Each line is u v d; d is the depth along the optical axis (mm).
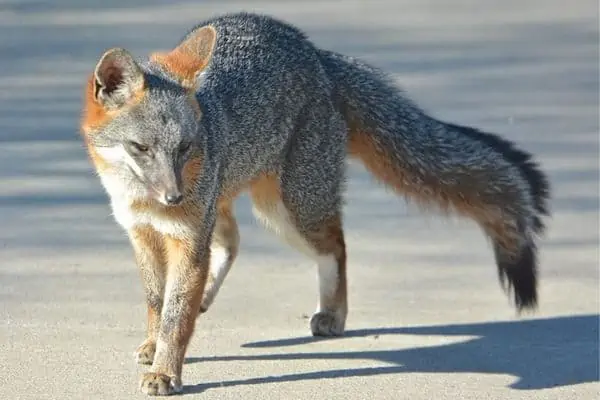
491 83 23250
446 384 10844
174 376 10586
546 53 26234
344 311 12156
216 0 32125
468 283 13500
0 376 10750
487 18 30500
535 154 18438
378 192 16672
